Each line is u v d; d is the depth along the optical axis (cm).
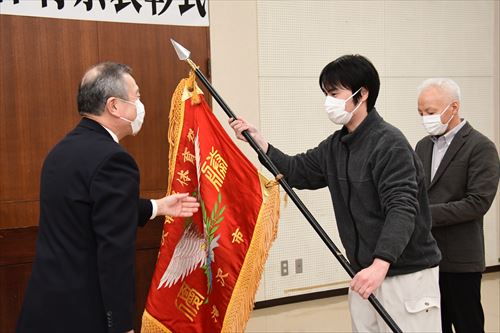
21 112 264
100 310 149
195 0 300
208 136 198
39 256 154
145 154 291
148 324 199
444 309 236
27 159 267
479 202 216
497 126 454
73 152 154
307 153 206
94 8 276
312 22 382
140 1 286
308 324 346
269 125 373
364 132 173
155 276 201
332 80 175
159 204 179
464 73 444
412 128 426
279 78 374
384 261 154
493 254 456
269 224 187
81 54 275
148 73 290
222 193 193
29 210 268
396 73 417
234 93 352
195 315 199
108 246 143
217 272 193
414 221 160
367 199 172
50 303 148
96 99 161
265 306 379
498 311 358
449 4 433
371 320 186
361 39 402
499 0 446
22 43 262
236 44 350
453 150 228
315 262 395
